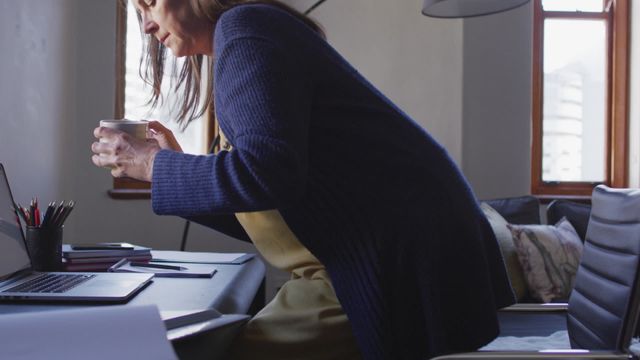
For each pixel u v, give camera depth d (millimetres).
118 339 583
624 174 4480
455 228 1058
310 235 1030
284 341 1052
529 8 4199
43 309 1038
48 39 3352
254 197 884
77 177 3828
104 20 3848
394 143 1031
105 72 3848
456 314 1040
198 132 4020
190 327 839
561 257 3166
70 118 3754
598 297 1476
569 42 4512
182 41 1139
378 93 1078
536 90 4469
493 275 1174
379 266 1008
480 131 4168
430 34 4172
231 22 947
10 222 1385
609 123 4512
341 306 1068
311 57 980
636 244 1340
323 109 998
